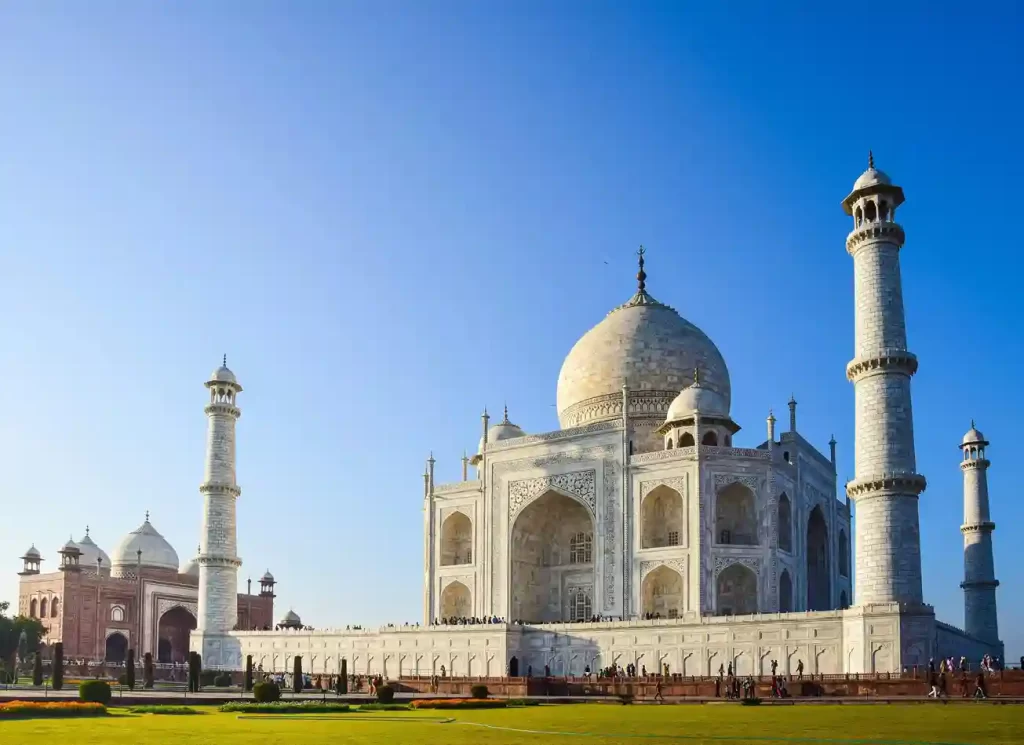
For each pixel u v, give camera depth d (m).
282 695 82.81
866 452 85.06
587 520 121.88
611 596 110.56
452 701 65.19
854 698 73.25
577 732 41.66
